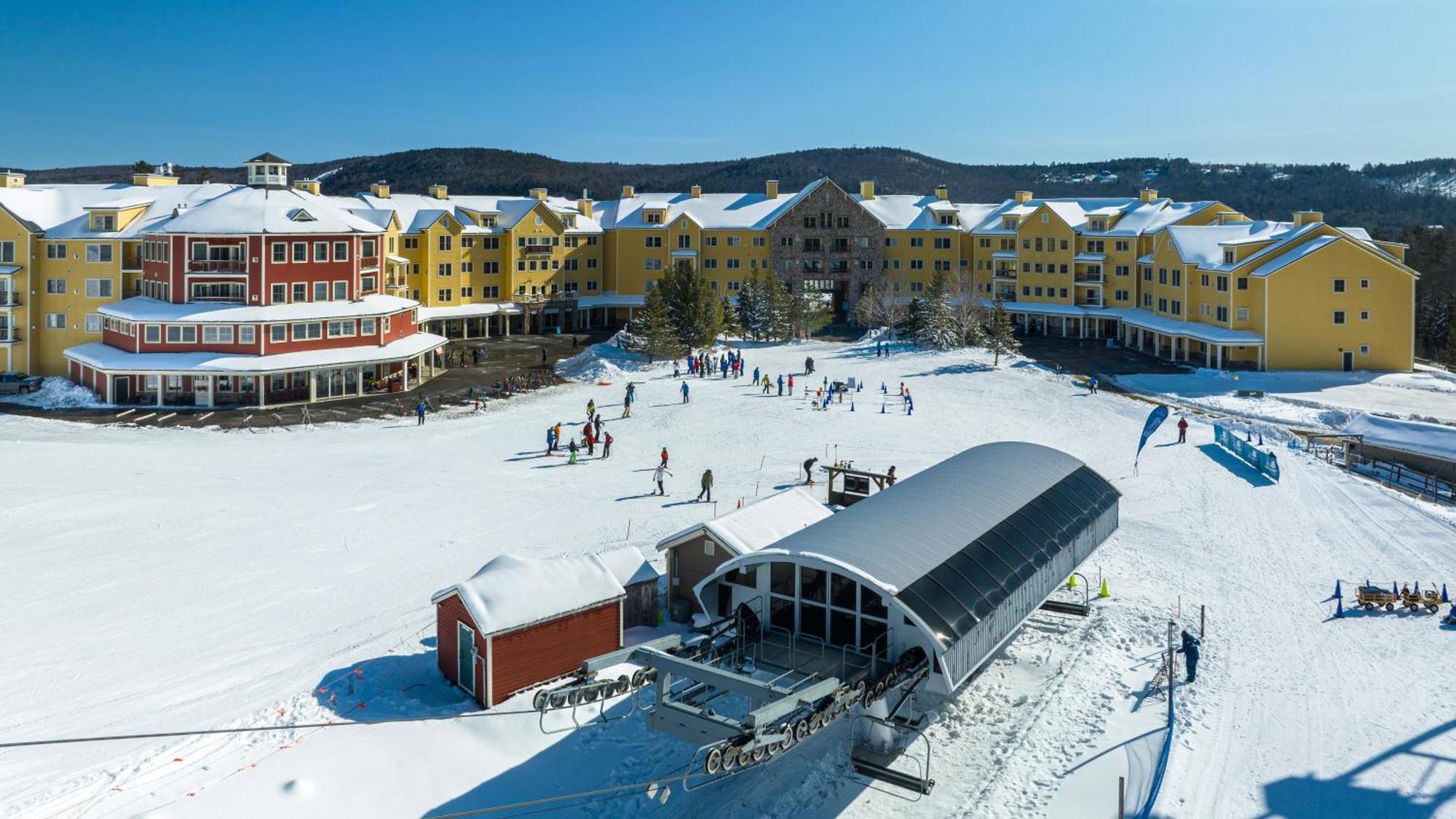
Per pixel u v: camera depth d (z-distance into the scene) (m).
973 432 60.28
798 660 22.61
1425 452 47.06
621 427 63.22
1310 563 36.56
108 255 79.00
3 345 79.75
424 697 26.53
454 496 47.59
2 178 83.25
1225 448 54.81
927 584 22.55
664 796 19.03
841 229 118.19
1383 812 20.42
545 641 27.00
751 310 100.56
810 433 60.75
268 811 20.73
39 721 25.09
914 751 23.53
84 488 47.88
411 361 83.25
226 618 32.31
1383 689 26.03
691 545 32.00
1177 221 99.31
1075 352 93.19
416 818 21.02
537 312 112.25
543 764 23.27
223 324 72.12
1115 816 20.53
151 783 21.77
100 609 33.06
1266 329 78.81
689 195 126.06
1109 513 32.81
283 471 52.16
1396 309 77.69
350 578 36.22
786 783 22.12
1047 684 26.81
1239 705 25.25
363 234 79.62
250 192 78.56
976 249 116.56
